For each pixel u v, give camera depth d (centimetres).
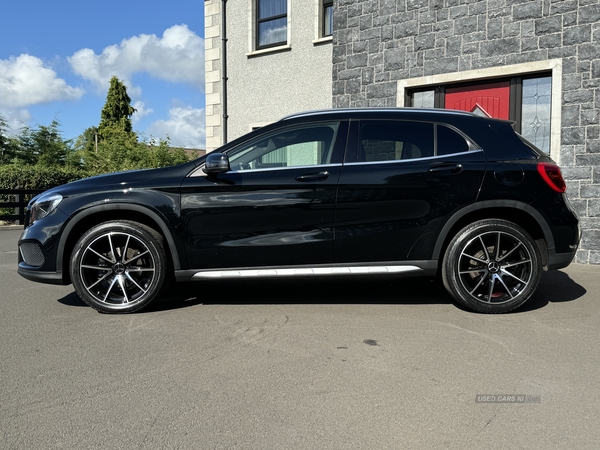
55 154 2834
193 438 234
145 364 325
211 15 1308
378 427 243
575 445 226
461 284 434
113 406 267
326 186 437
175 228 440
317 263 442
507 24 762
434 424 245
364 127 454
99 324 414
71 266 443
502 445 226
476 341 365
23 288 565
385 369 313
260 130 458
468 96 823
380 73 889
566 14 714
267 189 438
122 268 444
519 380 296
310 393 280
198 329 397
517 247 434
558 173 444
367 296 503
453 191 434
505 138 451
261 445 228
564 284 563
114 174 462
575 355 336
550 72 743
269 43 1229
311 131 457
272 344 360
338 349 349
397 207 437
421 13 841
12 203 1441
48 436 237
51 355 343
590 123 700
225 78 1281
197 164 449
